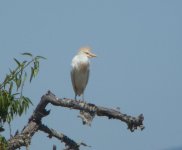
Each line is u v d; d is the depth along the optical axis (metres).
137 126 13.08
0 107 11.43
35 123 12.97
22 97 11.57
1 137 11.41
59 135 13.23
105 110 13.09
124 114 13.05
